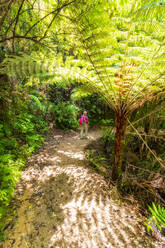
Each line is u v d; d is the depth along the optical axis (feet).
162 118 10.54
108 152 13.96
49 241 5.31
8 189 7.23
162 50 5.49
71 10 5.25
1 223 5.72
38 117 19.17
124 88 6.73
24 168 9.86
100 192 8.02
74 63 6.91
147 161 10.71
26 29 7.93
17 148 11.15
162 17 5.22
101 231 5.72
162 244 5.19
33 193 7.71
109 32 5.22
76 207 6.94
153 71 5.93
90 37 5.45
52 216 6.39
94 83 7.70
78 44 6.66
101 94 8.72
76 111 25.27
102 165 11.18
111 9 6.09
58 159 11.84
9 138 11.38
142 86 7.04
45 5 7.23
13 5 5.93
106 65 6.21
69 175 9.55
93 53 5.91
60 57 6.72
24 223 5.96
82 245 5.18
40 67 5.08
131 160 11.28
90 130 24.84
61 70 6.84
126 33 5.63
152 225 5.86
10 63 4.17
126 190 8.29
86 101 30.60
